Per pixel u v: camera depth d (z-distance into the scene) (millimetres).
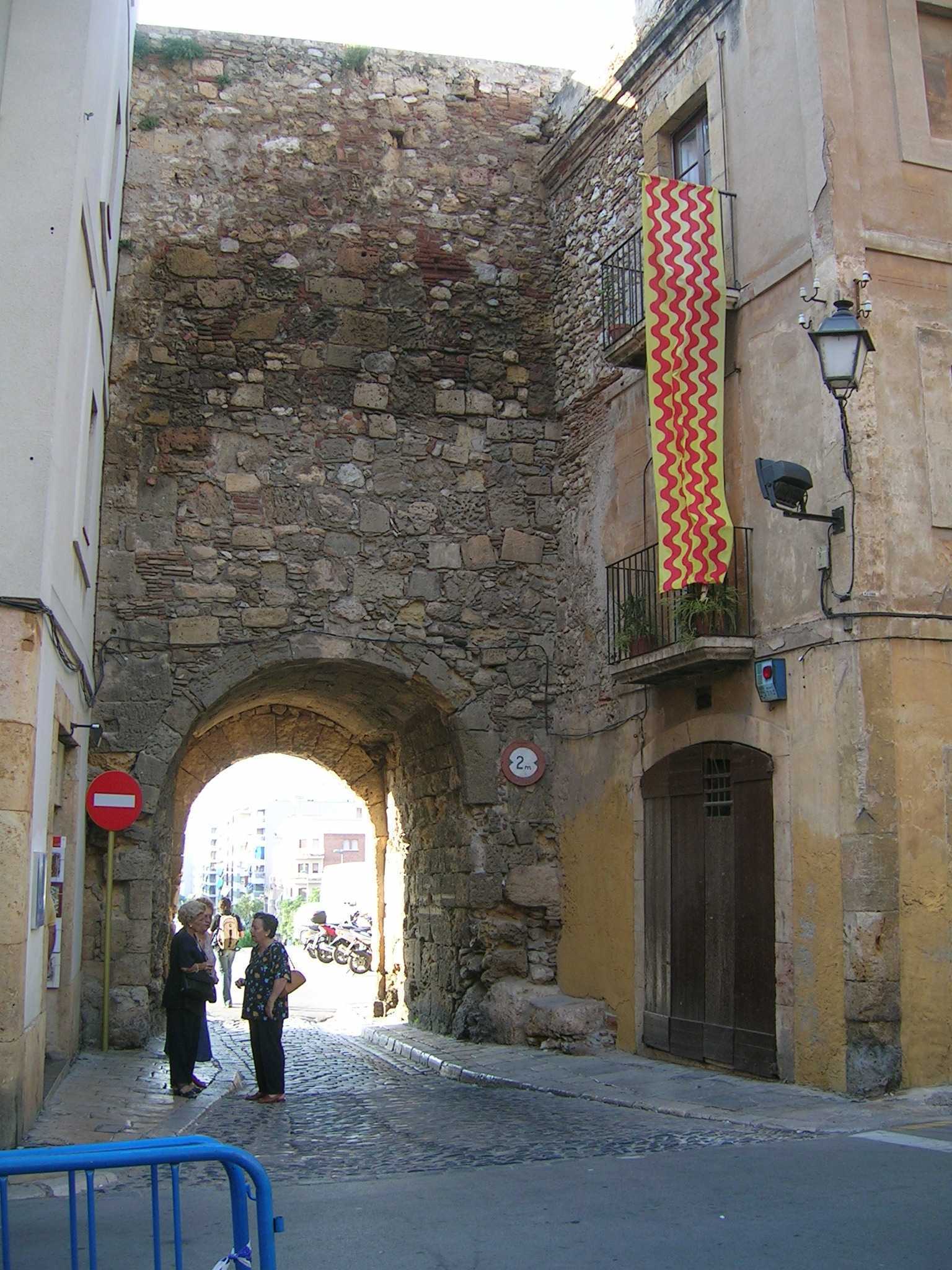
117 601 11953
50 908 8992
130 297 12523
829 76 9055
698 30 10867
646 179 9945
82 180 7566
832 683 8555
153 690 11898
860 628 8359
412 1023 14781
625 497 11898
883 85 9234
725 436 9977
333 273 13070
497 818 12688
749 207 9914
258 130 13172
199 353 12594
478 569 12961
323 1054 13023
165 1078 9523
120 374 12344
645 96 11852
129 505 12148
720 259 9906
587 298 12906
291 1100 9242
